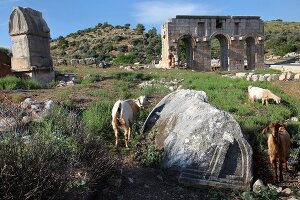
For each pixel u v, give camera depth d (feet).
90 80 67.67
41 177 20.27
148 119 35.55
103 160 26.07
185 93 35.68
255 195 26.68
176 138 30.81
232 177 28.07
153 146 31.58
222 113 30.48
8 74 64.08
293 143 35.86
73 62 114.93
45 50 70.74
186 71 101.91
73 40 256.93
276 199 26.25
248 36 135.44
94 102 43.88
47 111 35.24
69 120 31.55
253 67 138.00
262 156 32.19
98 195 24.99
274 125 28.76
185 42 133.18
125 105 32.78
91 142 26.73
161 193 26.71
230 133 29.35
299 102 53.21
